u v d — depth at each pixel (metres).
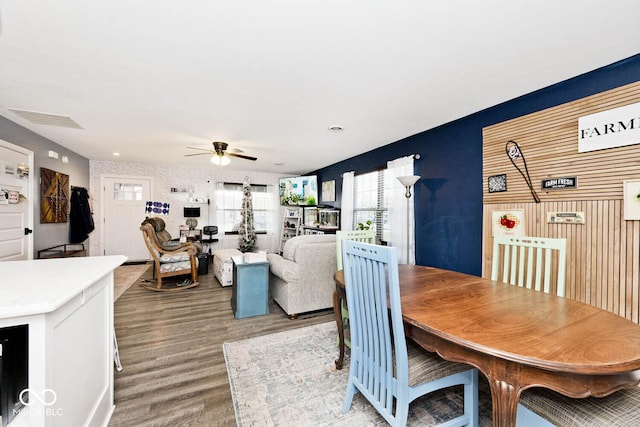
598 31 1.57
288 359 2.09
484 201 2.77
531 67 1.97
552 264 2.21
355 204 5.05
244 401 1.61
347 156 5.09
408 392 1.16
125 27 1.54
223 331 2.59
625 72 1.85
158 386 1.75
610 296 1.90
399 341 1.12
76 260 1.62
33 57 1.84
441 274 1.95
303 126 3.32
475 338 0.95
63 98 2.50
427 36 1.62
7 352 0.86
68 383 1.08
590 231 2.00
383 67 1.97
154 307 3.24
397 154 3.98
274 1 1.34
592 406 0.95
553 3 1.36
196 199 6.45
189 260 4.18
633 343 0.91
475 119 2.88
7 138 3.09
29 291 1.00
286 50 1.76
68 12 1.41
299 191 6.20
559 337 0.96
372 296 1.28
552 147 2.23
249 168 6.59
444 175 3.24
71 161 4.69
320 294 3.05
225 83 2.22
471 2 1.35
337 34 1.60
